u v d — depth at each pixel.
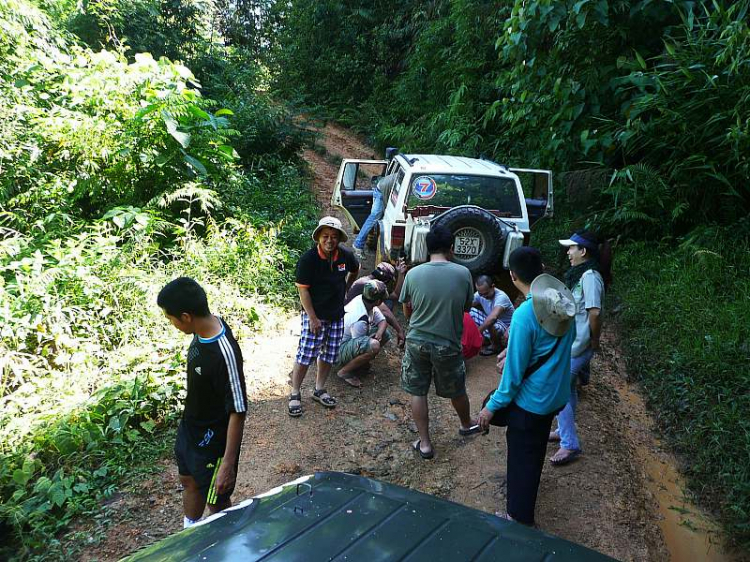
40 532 3.51
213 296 6.20
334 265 4.61
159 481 3.98
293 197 10.84
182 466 3.02
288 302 6.90
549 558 1.82
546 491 4.03
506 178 6.81
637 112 7.54
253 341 6.02
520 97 9.34
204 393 2.87
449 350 3.99
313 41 20.72
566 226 9.09
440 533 1.92
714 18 7.21
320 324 4.64
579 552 1.88
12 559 3.38
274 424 4.70
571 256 4.10
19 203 7.64
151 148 8.19
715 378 5.16
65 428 4.16
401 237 6.55
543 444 3.28
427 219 6.18
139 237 6.77
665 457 4.62
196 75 15.27
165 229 7.62
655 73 7.41
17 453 3.97
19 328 4.98
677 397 5.12
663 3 7.86
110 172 7.99
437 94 15.33
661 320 6.22
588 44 8.50
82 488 3.79
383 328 5.41
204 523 2.03
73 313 5.25
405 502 2.14
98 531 3.55
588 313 3.92
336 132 18.97
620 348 6.24
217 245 7.21
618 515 3.84
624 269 7.51
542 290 3.10
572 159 9.47
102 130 7.82
